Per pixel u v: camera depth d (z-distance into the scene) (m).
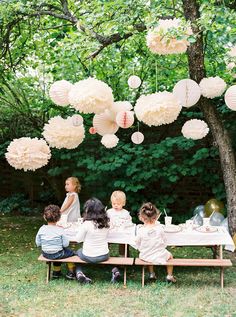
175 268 5.77
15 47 8.70
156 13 5.43
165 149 7.97
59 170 8.53
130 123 4.75
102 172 8.31
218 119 6.56
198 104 6.57
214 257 5.84
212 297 4.70
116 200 5.82
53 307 4.39
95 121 4.95
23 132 9.44
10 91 9.21
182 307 4.41
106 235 5.14
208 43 6.62
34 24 8.23
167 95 4.46
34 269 5.65
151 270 5.24
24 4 6.86
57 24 8.31
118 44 7.96
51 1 8.00
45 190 10.08
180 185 8.75
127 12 6.04
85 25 6.19
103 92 4.35
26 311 4.29
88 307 4.39
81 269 5.18
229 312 4.29
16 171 10.14
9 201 9.98
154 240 5.01
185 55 7.82
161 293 4.82
